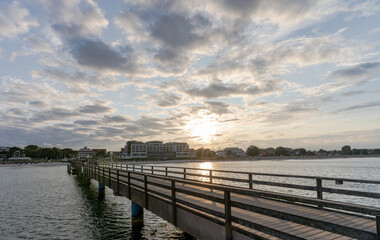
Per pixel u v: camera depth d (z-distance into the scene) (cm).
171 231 1430
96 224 1580
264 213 399
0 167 11600
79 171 4559
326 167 8869
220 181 3969
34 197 2583
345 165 10331
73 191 2959
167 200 807
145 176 976
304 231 534
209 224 584
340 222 599
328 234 512
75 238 1339
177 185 1437
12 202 2320
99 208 2025
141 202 1036
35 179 4725
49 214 1848
